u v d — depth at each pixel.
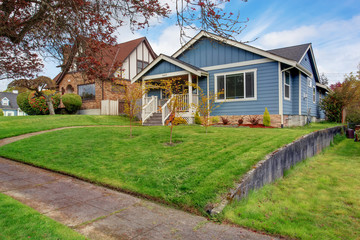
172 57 15.93
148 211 3.78
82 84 21.61
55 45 6.49
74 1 5.23
